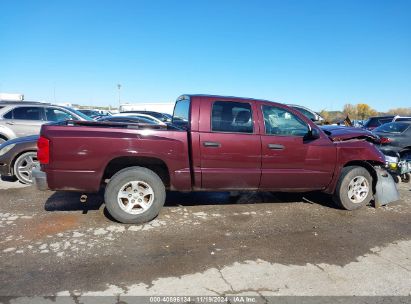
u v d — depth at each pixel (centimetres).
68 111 877
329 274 316
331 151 494
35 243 363
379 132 902
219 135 439
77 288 277
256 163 457
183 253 350
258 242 385
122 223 429
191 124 434
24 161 619
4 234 385
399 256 361
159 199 427
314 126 493
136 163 438
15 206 487
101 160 402
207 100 446
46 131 394
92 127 411
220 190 456
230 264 329
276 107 476
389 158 700
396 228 448
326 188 512
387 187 546
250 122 458
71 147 393
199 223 440
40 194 552
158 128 452
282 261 339
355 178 515
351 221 471
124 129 413
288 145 469
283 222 456
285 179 476
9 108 822
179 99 539
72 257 333
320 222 462
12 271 302
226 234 406
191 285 288
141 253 346
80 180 401
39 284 281
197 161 434
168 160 423
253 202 546
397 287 298
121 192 417
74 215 454
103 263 322
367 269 329
